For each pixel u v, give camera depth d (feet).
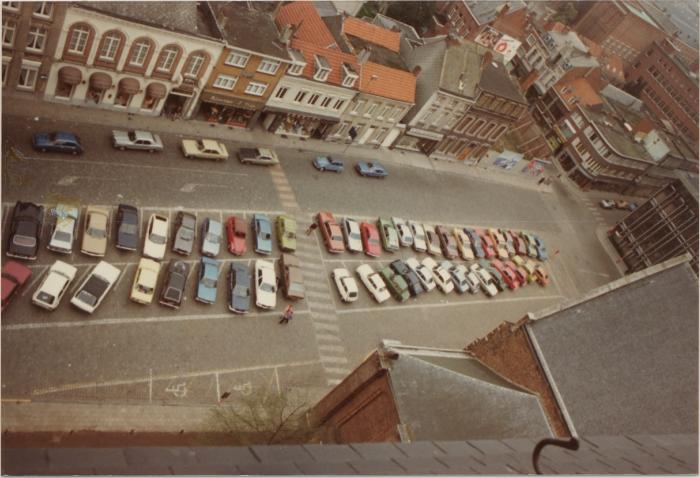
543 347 101.14
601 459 39.99
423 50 228.02
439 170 243.60
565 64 337.93
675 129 394.93
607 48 431.02
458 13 337.11
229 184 166.81
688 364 86.17
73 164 140.77
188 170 160.97
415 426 90.74
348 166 206.49
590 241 288.92
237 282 143.02
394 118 217.97
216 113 178.70
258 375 134.41
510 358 105.91
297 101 189.26
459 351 113.60
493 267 216.54
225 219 158.10
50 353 112.57
